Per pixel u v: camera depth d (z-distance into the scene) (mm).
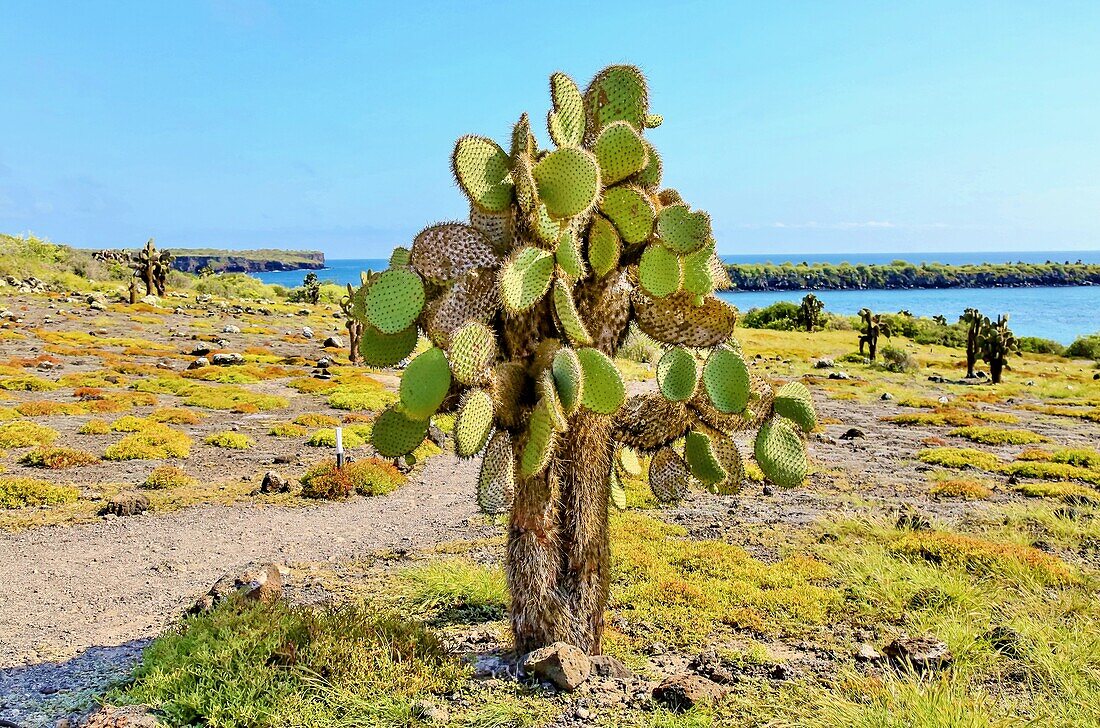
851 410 27547
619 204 5773
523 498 6086
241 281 90250
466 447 5191
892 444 20125
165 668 5977
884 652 6660
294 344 45094
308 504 13148
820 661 6633
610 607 8070
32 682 6367
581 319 6035
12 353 33625
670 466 6785
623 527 11180
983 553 9078
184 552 10430
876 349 51938
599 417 6160
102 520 11883
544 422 5324
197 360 33406
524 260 5352
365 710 5398
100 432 18594
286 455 16406
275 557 10227
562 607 6160
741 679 6133
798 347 52344
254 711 5336
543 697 5656
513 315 5535
